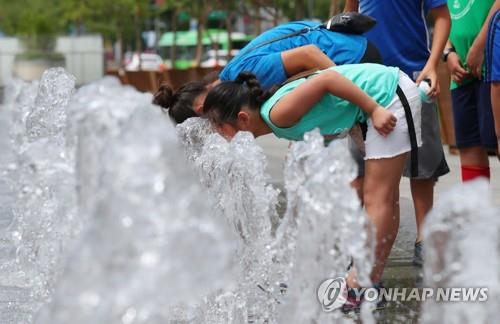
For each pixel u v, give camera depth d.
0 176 9.54
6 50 44.06
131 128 3.34
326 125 6.42
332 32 7.41
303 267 5.04
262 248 6.45
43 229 5.99
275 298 6.06
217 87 6.84
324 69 6.74
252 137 6.65
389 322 5.96
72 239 5.29
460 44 8.78
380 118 6.26
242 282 6.23
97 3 41.56
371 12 8.10
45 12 47.31
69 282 3.22
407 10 8.05
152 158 3.26
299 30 7.41
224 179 6.80
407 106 6.40
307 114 6.35
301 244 5.01
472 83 8.73
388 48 8.09
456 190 3.91
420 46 8.13
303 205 4.96
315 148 5.09
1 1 53.59
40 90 8.48
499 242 3.89
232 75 7.20
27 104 10.21
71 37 43.34
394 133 6.35
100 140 4.15
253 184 6.66
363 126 6.48
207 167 6.91
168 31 56.72
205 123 7.16
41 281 6.19
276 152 16.84
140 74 30.34
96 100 4.23
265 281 6.21
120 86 4.38
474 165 8.88
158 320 3.41
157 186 3.22
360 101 6.28
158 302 3.25
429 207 7.90
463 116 8.84
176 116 7.59
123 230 3.19
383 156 6.36
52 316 3.25
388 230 6.41
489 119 8.46
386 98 6.38
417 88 6.55
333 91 6.26
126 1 38.06
